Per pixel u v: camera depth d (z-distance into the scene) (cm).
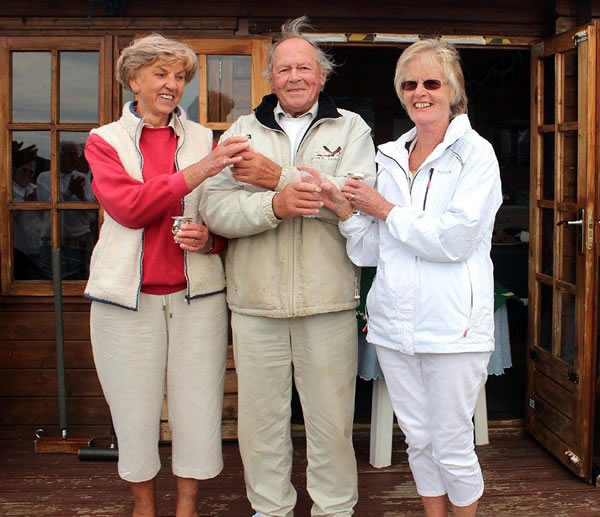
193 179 230
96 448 345
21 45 348
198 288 246
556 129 343
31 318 364
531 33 374
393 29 369
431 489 243
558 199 344
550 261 361
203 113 346
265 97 259
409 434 239
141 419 247
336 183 240
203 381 251
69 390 365
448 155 227
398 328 229
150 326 245
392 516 292
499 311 367
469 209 217
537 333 372
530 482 324
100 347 246
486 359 229
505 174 695
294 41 246
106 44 350
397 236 223
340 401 255
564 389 337
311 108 256
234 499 305
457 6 371
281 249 246
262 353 254
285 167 243
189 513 260
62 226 362
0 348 364
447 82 226
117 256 239
